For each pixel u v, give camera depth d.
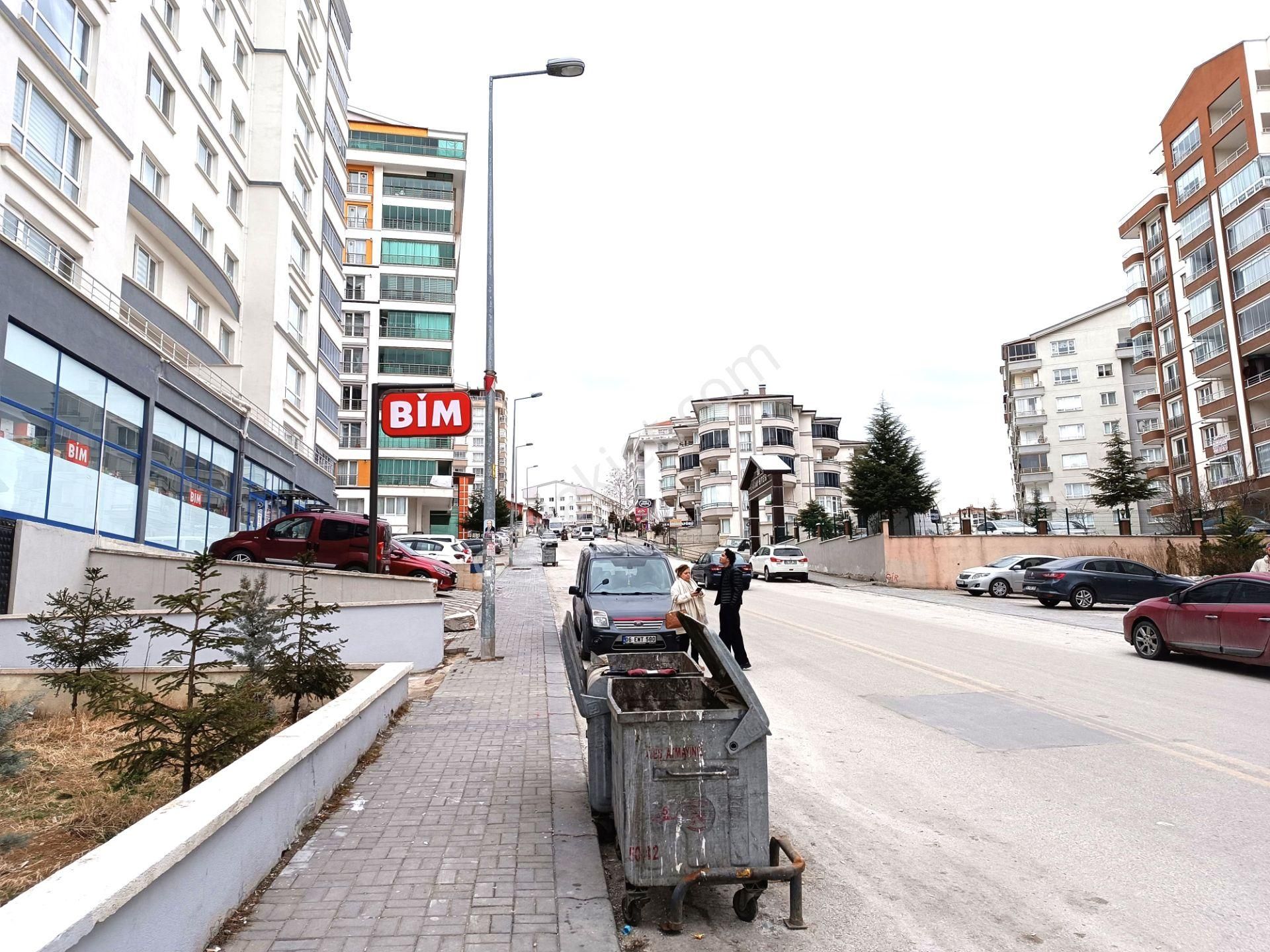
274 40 30.64
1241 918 3.84
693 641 4.96
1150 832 5.00
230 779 3.96
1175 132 45.34
